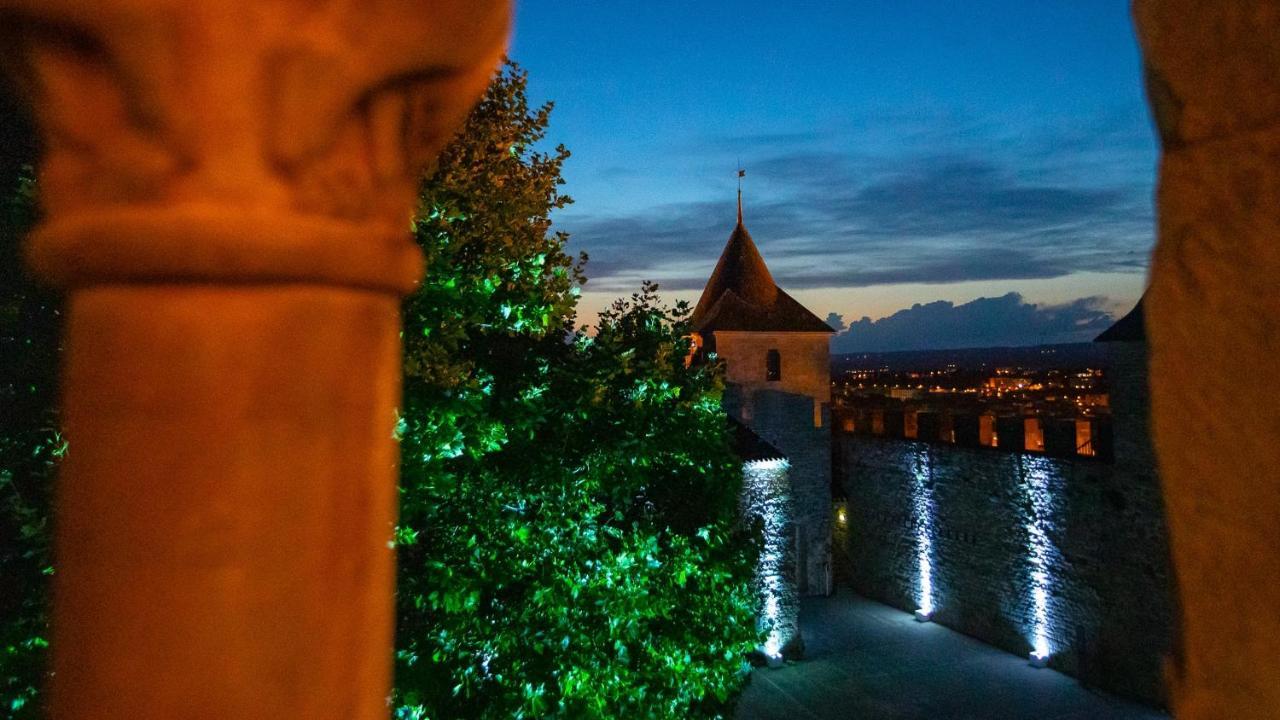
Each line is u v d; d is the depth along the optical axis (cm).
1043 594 2002
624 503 791
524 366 734
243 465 78
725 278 2947
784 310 2809
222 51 73
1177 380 107
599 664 679
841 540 2817
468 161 733
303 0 75
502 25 91
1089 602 1869
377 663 90
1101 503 1838
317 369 80
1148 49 112
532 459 703
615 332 807
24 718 454
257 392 78
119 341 78
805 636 2291
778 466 2125
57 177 79
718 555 862
